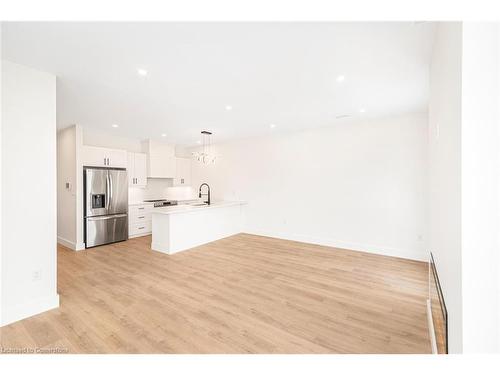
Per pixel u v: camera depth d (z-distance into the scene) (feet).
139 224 18.06
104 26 5.22
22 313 6.79
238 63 6.95
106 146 17.69
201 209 15.56
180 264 11.67
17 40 5.73
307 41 5.82
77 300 7.93
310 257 12.85
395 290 8.77
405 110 11.75
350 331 6.29
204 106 10.95
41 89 7.33
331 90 9.04
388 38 5.67
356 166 14.23
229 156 20.62
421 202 12.23
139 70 7.37
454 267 3.32
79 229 14.23
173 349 5.53
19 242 6.86
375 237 13.64
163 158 20.81
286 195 17.30
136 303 7.75
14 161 6.79
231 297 8.21
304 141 16.34
